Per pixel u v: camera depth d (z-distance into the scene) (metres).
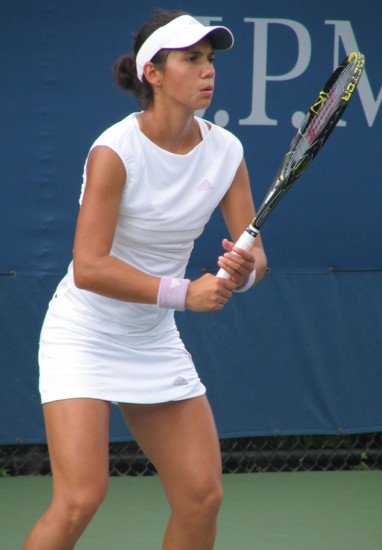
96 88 17.75
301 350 18.44
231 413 18.27
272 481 18.28
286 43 18.20
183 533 10.35
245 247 9.82
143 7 17.80
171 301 9.67
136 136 9.73
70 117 17.70
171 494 10.38
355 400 18.67
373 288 18.70
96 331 10.17
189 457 10.24
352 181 18.58
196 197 10.10
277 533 15.20
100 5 17.67
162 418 10.39
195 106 9.70
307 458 19.12
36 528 9.61
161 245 10.25
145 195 9.85
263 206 9.83
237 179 10.60
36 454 18.45
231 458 18.78
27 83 17.56
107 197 9.64
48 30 17.56
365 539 14.95
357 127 18.53
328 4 18.28
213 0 17.97
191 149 10.08
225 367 18.22
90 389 9.95
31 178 17.66
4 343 17.61
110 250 10.22
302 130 10.04
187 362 10.66
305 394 18.50
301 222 18.44
